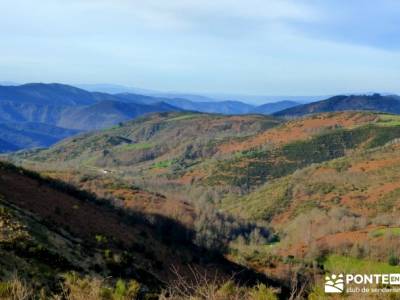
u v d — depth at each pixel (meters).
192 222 83.88
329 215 105.94
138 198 92.81
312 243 75.44
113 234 46.12
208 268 51.28
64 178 93.44
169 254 49.84
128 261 35.25
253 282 41.31
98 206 58.59
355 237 77.12
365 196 127.56
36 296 11.35
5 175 47.47
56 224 38.03
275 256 68.69
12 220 29.92
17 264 22.09
